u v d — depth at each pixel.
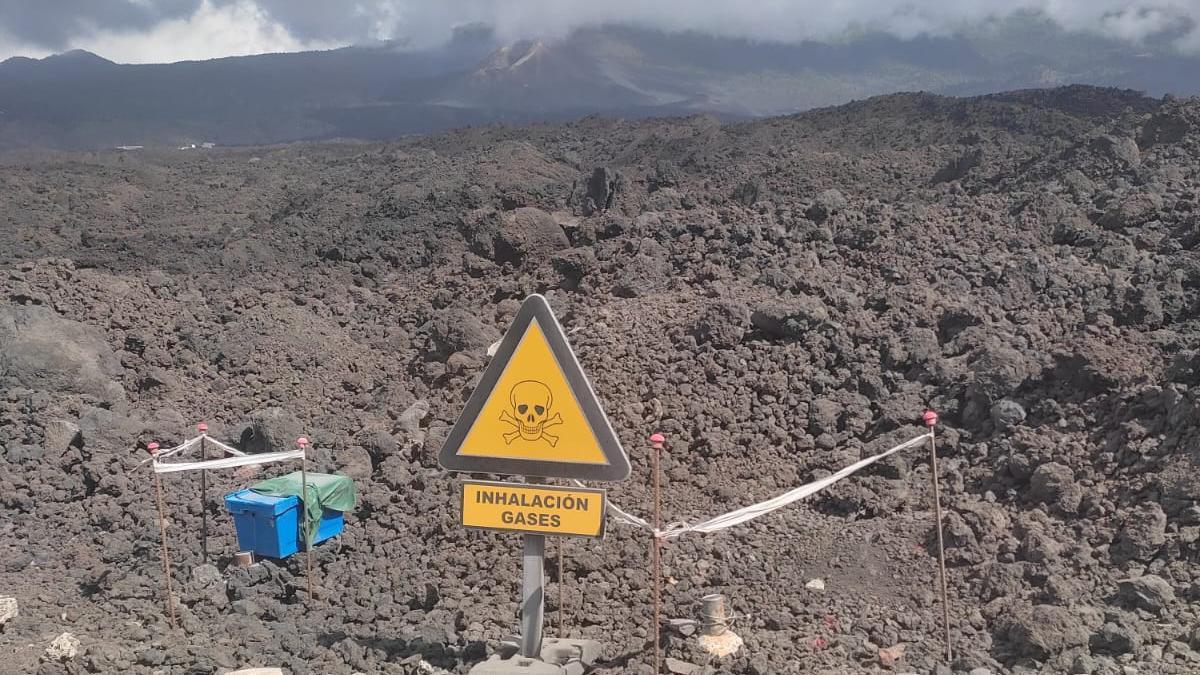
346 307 18.25
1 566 9.88
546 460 6.73
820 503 10.18
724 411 11.52
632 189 26.23
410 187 30.34
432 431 12.08
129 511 10.94
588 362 12.76
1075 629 7.50
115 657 7.57
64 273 16.53
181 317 16.30
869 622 8.14
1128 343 11.09
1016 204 16.77
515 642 7.48
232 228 30.50
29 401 12.79
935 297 13.52
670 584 8.83
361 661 7.71
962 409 11.08
